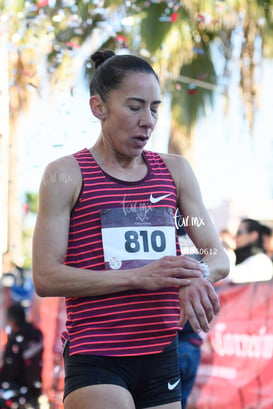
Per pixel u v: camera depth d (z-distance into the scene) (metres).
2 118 14.98
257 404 9.64
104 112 5.21
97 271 4.96
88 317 5.01
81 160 5.20
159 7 17.58
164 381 5.14
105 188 5.14
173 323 5.10
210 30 19.06
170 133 20.19
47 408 11.17
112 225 5.09
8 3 14.22
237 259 10.43
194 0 18.47
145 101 5.10
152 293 5.05
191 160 20.19
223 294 10.02
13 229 16.55
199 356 8.70
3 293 11.58
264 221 11.25
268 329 9.62
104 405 4.84
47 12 13.38
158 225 5.19
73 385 4.97
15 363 11.27
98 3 14.13
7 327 11.43
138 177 5.25
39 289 5.03
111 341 4.97
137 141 5.12
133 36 17.31
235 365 9.88
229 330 9.93
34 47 13.15
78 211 5.12
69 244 5.14
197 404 10.14
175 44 18.31
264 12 19.23
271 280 9.70
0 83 14.39
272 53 19.77
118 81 5.11
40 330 11.34
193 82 18.97
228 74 19.80
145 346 5.02
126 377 5.03
